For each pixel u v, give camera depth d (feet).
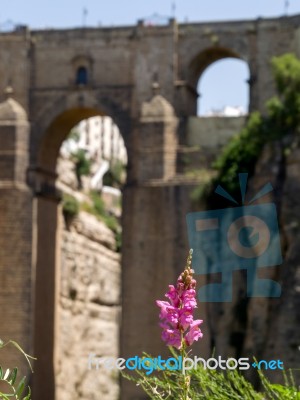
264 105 307.37
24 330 306.76
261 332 275.18
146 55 316.81
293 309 274.36
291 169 284.00
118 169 490.49
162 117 309.42
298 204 280.72
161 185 302.04
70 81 321.52
